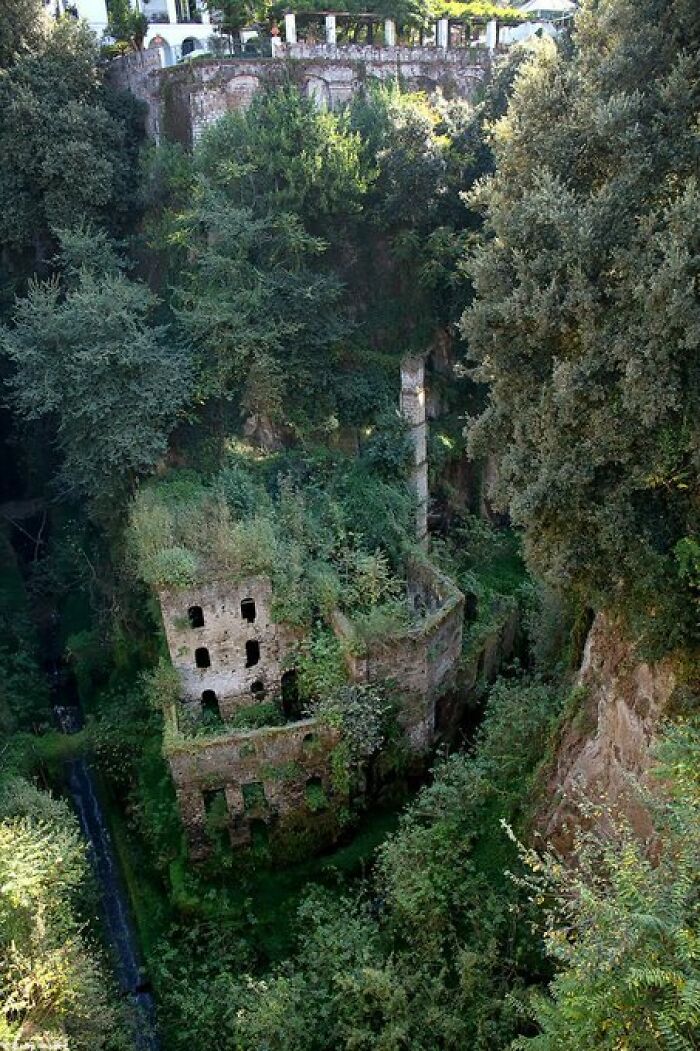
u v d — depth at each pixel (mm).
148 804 26328
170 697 25375
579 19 18391
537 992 14539
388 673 24547
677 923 9000
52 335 29453
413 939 17906
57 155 32750
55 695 33312
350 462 31922
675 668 15344
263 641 26297
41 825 20094
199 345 31875
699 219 13406
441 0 44406
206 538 26344
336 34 40656
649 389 14078
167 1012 20984
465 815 20422
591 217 15211
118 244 34500
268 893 23594
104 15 47688
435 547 33406
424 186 32125
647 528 15570
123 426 29672
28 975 15297
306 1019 17172
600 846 11906
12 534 40375
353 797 24922
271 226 31031
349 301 35188
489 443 19828
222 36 39688
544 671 25734
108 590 32969
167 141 36281
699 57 14906
